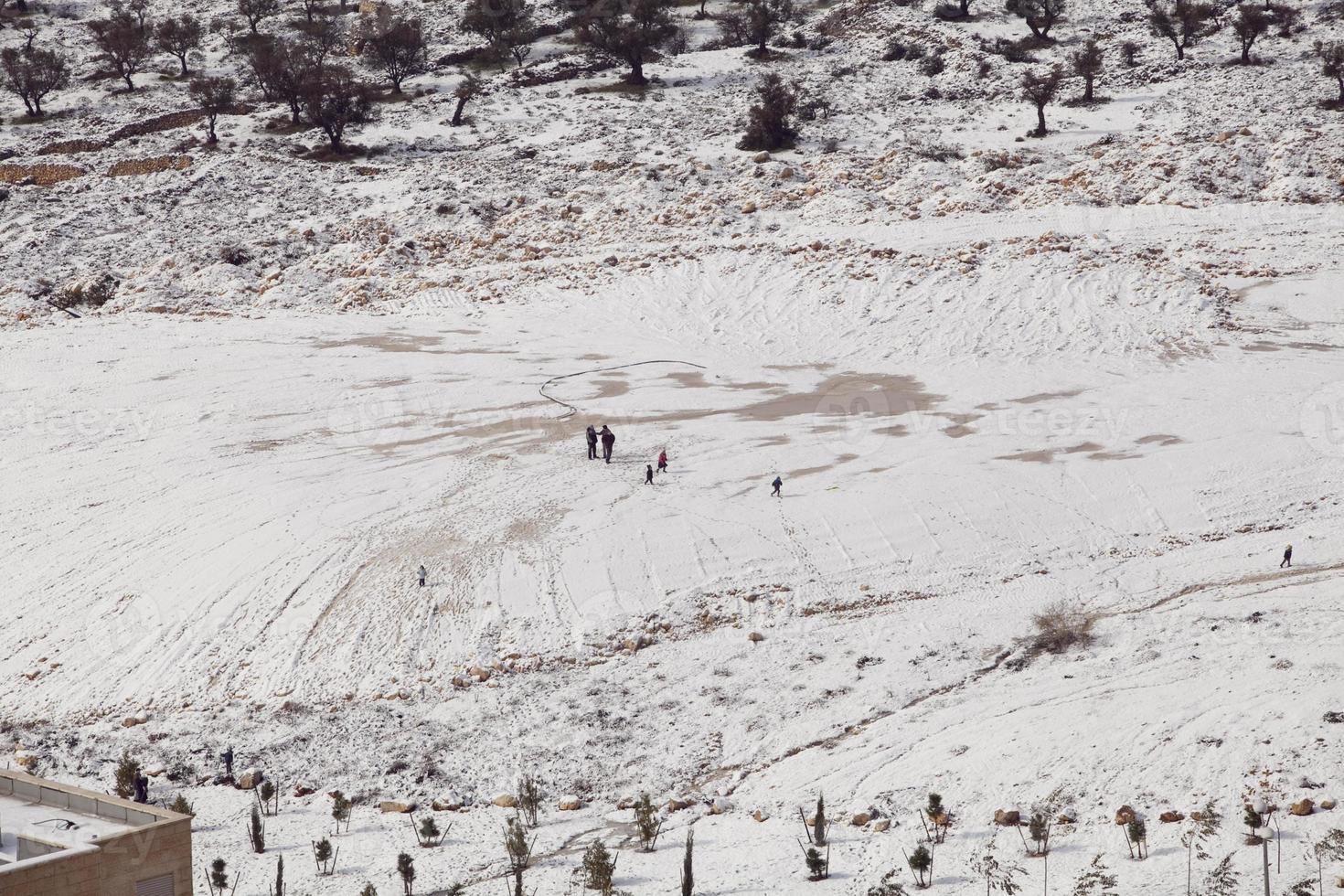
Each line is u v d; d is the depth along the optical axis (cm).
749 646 3878
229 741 3519
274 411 5928
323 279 8450
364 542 4625
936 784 3002
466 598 4244
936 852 2694
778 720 3456
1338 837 2462
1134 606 3897
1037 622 3825
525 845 2786
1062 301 7088
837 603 4116
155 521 4825
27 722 3641
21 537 4731
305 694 3766
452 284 8175
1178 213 8488
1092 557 4362
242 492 5056
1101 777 2888
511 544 4591
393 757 3416
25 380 6319
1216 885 2347
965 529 4575
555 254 8706
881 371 6425
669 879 2684
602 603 4184
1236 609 3719
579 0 13975
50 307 8038
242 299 8144
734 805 3080
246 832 3039
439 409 5988
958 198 9031
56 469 5291
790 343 6900
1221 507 4669
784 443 5459
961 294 7256
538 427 5738
